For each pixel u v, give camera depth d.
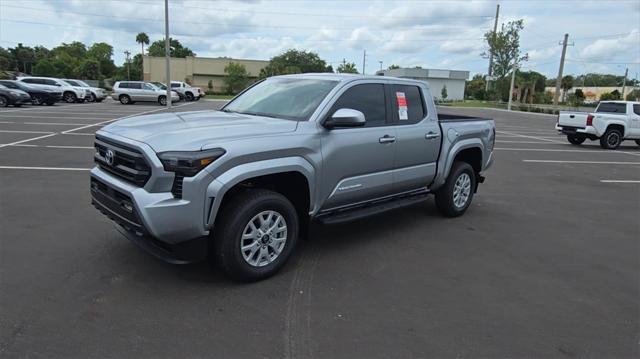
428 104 5.88
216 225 3.93
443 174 6.08
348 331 3.40
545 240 5.77
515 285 4.36
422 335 3.39
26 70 107.19
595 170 11.74
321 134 4.46
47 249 4.73
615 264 5.01
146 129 4.07
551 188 9.19
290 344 3.21
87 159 9.86
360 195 5.02
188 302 3.74
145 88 34.19
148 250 3.88
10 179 7.84
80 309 3.56
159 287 3.97
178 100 37.59
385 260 4.86
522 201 7.94
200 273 4.29
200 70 74.88
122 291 3.88
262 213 4.10
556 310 3.88
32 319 3.39
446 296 4.06
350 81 4.91
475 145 6.53
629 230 6.36
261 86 5.59
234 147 3.80
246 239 4.04
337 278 4.35
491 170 11.04
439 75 81.38
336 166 4.61
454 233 5.89
